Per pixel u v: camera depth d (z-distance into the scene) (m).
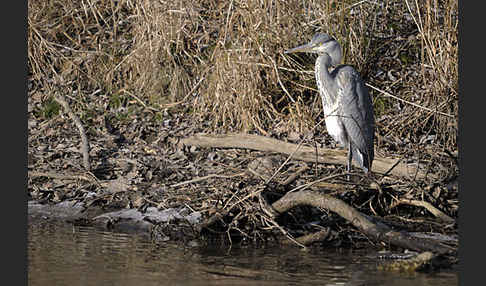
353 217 9.95
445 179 12.38
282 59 16.12
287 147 13.64
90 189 12.72
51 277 8.49
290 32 15.99
